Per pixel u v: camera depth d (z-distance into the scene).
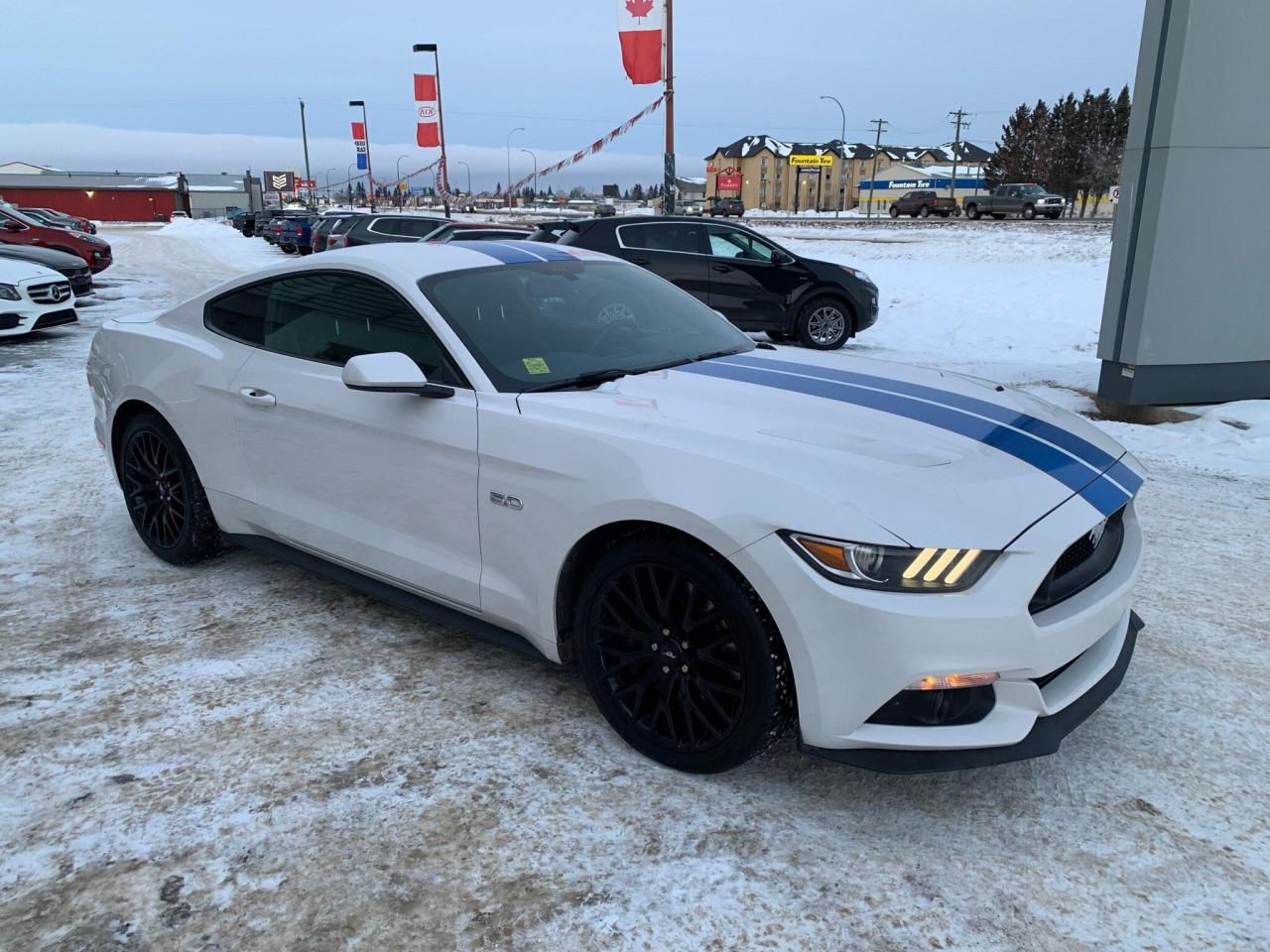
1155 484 5.57
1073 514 2.39
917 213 50.31
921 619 2.14
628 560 2.58
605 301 3.61
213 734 2.83
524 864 2.26
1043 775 2.63
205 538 4.08
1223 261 7.07
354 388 2.85
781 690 2.36
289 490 3.56
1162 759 2.71
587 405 2.81
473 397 2.96
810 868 2.25
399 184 45.50
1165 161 6.76
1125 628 2.79
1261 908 2.11
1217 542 4.53
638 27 16.75
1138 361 7.13
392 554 3.21
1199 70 6.61
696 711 2.54
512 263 3.60
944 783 2.60
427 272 3.34
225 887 2.18
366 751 2.74
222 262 26.89
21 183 83.62
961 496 2.31
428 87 34.31
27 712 2.94
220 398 3.71
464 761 2.69
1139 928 2.05
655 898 2.14
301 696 3.06
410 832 2.38
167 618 3.67
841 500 2.25
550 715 2.95
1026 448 2.64
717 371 3.20
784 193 116.50
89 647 3.41
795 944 2.01
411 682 3.16
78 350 10.97
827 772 2.66
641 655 2.63
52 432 6.79
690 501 2.38
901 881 2.21
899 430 2.65
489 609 2.96
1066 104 84.00
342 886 2.19
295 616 3.70
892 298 15.88
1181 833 2.38
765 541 2.26
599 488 2.57
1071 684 2.41
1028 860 2.28
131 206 85.44
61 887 2.18
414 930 2.05
